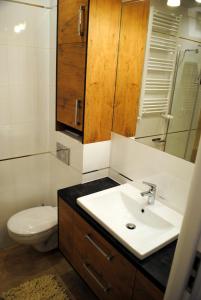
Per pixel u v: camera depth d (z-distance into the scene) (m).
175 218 1.39
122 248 1.20
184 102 1.34
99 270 1.43
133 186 1.76
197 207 0.53
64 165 2.06
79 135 1.92
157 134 1.52
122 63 1.67
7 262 2.07
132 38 1.57
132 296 1.19
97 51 1.58
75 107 1.75
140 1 1.48
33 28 1.86
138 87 1.60
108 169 1.97
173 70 1.38
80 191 1.73
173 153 1.44
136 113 1.64
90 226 1.41
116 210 1.61
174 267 0.61
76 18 1.57
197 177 0.52
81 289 1.84
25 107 2.02
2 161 2.03
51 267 2.05
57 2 1.75
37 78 2.01
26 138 2.11
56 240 2.16
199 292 0.58
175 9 1.32
